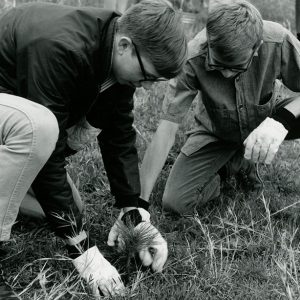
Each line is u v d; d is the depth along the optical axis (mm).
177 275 2537
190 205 3021
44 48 2066
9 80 2209
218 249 2715
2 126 2096
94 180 3201
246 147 2793
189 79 2844
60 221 2230
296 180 3451
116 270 2355
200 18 5531
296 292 2436
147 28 2082
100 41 2146
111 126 2523
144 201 2715
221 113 2967
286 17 6090
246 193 3266
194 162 3148
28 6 2256
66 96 2131
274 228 2924
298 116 3061
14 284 2363
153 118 3916
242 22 2490
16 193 2133
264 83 2928
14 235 2676
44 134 2068
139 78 2199
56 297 2215
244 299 2395
